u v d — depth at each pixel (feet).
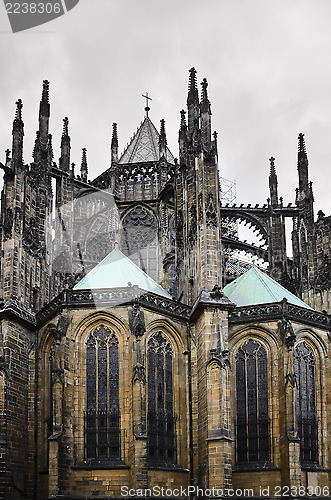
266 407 267.18
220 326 261.24
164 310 268.82
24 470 259.19
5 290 274.16
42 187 308.81
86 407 253.65
